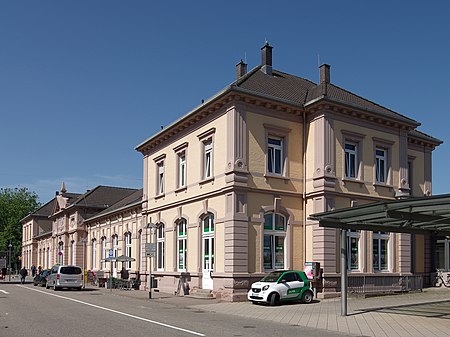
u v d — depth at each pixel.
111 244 46.12
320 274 24.56
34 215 86.12
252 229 24.69
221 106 26.16
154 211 34.03
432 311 18.92
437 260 32.06
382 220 18.34
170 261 31.12
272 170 26.16
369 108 27.45
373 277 26.77
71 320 16.53
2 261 56.81
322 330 14.68
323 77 31.44
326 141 25.97
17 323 15.74
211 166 27.02
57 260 64.06
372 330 14.59
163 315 18.33
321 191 25.50
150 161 35.22
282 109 26.47
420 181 32.62
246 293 23.89
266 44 31.44
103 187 61.28
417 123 29.75
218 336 13.01
